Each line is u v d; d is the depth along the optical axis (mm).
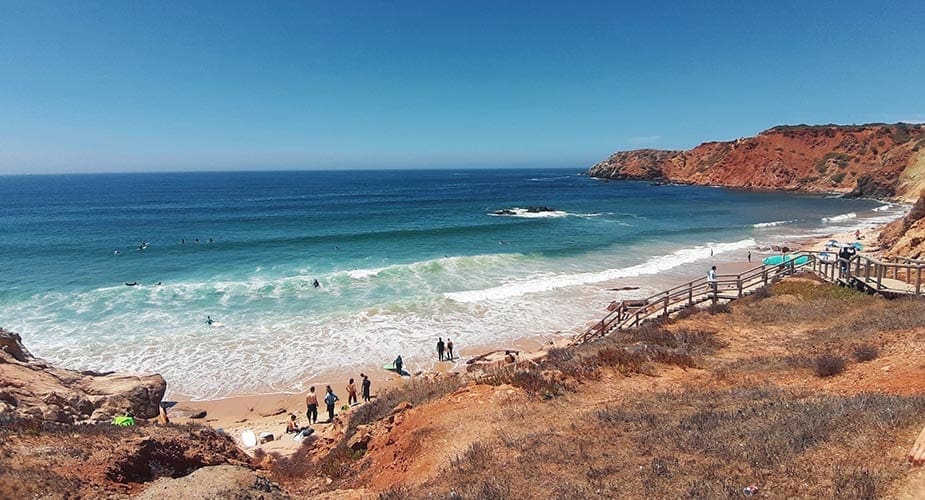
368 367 20984
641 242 46406
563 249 42469
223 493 6598
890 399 7531
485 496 6469
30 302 28250
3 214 74938
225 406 18266
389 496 7281
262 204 88125
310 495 8836
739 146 121875
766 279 21141
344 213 72500
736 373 11750
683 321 17312
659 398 10016
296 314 26438
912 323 12953
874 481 5219
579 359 13438
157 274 34594
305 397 18922
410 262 37750
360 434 11086
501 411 9977
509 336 23734
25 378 14891
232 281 32406
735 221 62031
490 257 38438
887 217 62750
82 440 9117
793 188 103250
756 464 6203
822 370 10852
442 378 15195
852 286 18625
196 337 23609
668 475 6305
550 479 6773
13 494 6605
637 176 146875
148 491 6789
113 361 21219
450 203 89438
